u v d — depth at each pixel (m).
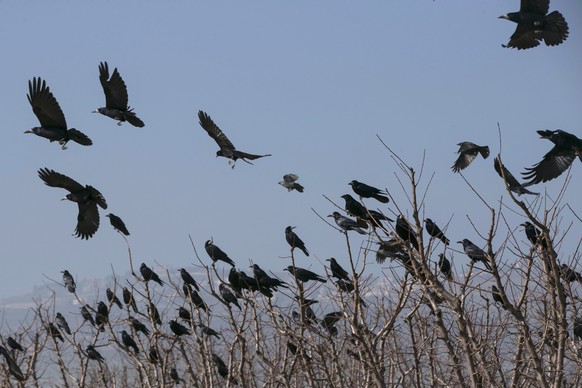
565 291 17.72
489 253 16.92
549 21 14.55
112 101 18.52
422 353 19.44
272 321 19.00
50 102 18.31
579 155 14.99
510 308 17.03
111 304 26.17
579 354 18.08
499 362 18.67
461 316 17.62
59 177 20.06
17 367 24.66
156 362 25.36
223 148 19.69
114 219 23.77
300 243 21.56
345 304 19.09
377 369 17.86
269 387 21.66
